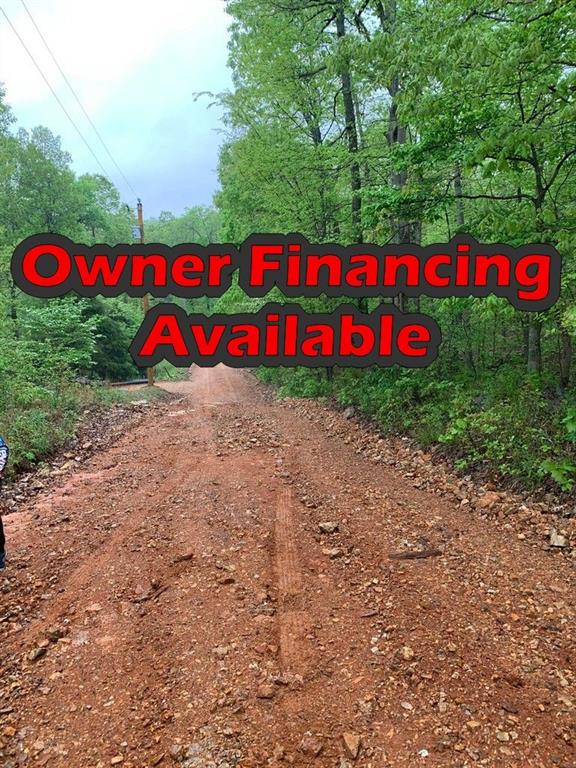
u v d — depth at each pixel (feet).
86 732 8.24
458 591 11.87
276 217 45.70
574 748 7.52
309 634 10.51
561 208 21.50
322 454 24.94
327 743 7.77
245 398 53.62
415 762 7.36
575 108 14.62
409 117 19.94
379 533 15.26
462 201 32.19
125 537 15.74
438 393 28.02
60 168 87.45
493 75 15.28
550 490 16.26
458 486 18.69
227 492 19.42
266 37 38.09
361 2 34.06
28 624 11.39
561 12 15.30
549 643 9.86
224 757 7.57
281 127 41.57
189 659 9.87
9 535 16.26
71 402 37.52
